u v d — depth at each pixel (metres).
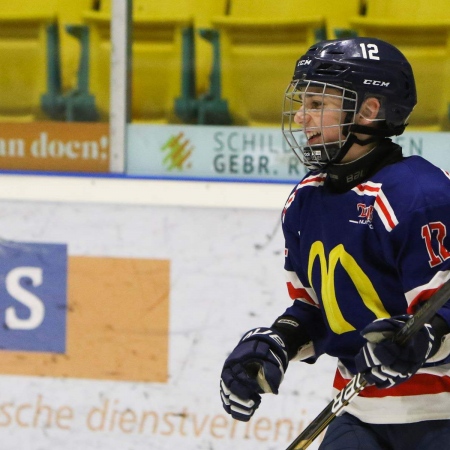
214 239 11.16
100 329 11.42
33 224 11.62
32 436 11.62
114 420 11.39
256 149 12.23
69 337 11.49
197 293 11.19
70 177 11.85
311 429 6.79
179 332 11.23
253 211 11.06
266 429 10.95
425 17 12.46
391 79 6.61
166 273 11.27
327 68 6.63
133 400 11.34
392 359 5.89
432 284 6.14
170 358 11.23
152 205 11.30
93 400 11.45
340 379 7.07
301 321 7.27
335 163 6.67
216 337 11.15
